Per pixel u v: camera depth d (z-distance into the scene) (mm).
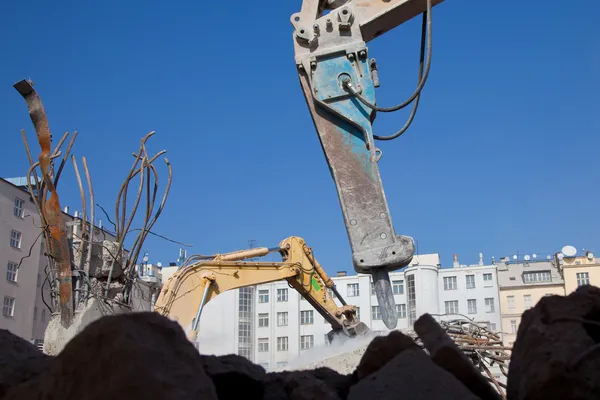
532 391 3535
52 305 11172
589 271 77000
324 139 7598
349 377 4578
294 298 78688
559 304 3943
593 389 3438
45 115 10898
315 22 7918
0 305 47250
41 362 3756
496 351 14680
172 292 18000
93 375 2730
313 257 20578
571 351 3594
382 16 7953
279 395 3918
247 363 4145
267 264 19844
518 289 79000
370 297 76312
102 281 11281
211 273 18750
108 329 2811
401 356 3820
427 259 81000
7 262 48406
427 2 7719
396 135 7660
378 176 7367
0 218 48250
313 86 7711
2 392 3473
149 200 11297
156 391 2637
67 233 11500
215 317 78000
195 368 2879
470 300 75188
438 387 3539
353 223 7254
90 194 11422
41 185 11031
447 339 4148
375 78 7738
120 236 11375
